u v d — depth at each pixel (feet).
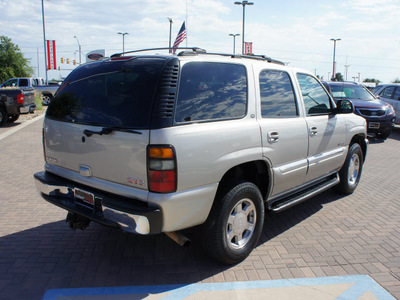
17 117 48.88
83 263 12.00
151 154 9.45
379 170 25.82
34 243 13.30
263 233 14.66
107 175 10.55
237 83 11.85
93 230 14.51
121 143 9.99
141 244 13.41
